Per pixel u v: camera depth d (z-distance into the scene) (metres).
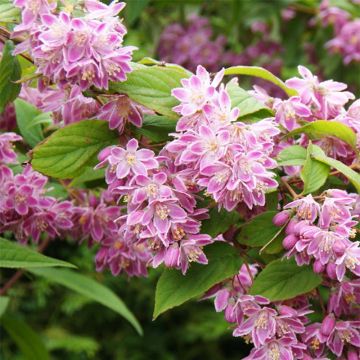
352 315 0.65
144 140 0.67
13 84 0.68
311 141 0.66
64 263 0.63
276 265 0.63
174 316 1.47
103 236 0.74
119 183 0.63
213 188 0.61
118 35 0.62
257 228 0.64
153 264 0.62
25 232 0.72
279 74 1.22
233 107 0.64
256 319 0.63
